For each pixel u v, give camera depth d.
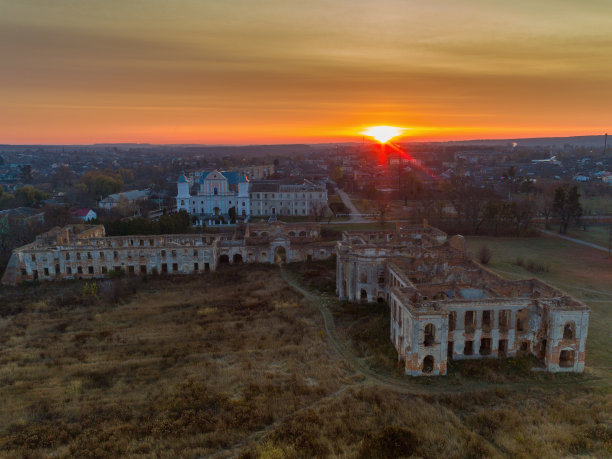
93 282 92.88
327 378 53.03
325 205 162.75
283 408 47.31
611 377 52.75
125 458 40.19
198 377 53.97
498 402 48.06
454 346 55.72
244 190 161.50
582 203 184.62
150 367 57.00
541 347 55.16
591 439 41.53
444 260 72.50
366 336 63.81
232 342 63.25
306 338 63.81
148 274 98.62
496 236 136.25
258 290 85.44
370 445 40.47
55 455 40.78
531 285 62.06
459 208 149.12
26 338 66.38
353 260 77.19
